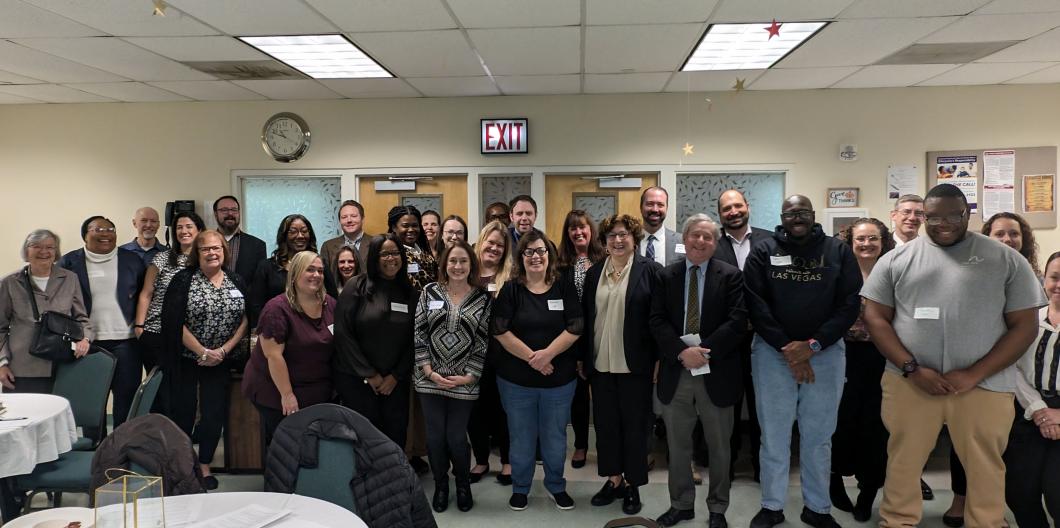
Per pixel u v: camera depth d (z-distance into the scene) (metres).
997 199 4.41
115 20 2.94
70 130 4.78
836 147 4.52
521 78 4.11
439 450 2.78
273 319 2.63
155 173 4.78
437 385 2.73
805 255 2.48
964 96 4.41
